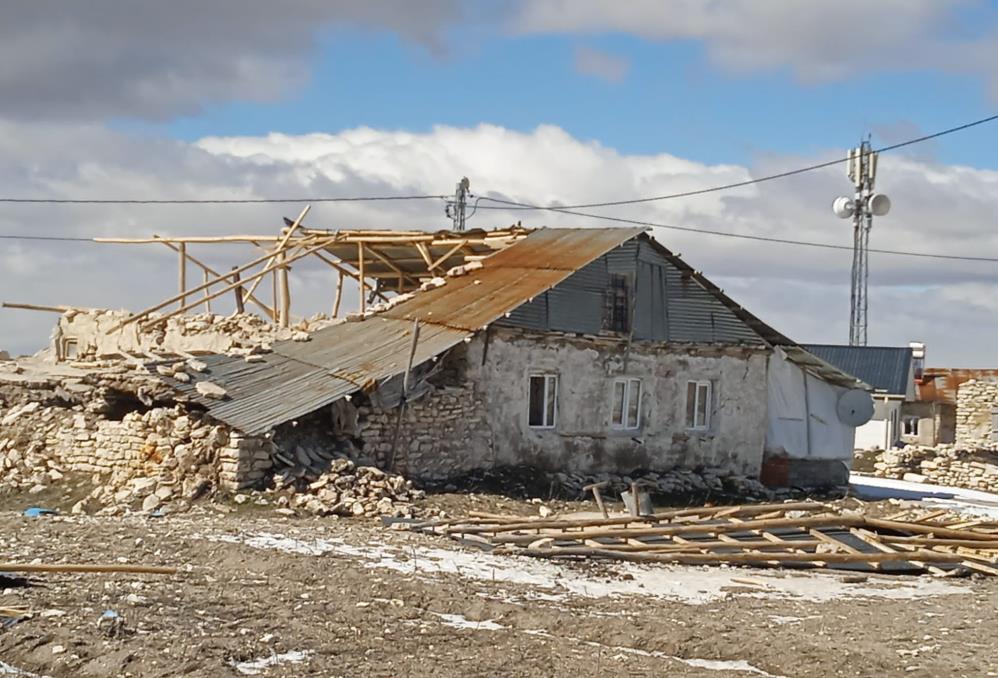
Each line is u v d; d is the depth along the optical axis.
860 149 45.94
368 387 21.44
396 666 10.07
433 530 18.25
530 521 18.75
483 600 12.96
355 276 33.09
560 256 26.56
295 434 21.14
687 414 28.03
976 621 13.56
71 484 21.98
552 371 25.19
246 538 16.28
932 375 53.22
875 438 48.47
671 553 17.30
